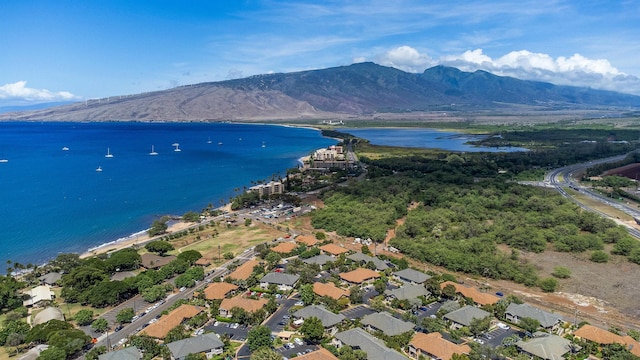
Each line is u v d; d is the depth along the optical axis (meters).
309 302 167.50
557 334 148.88
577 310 169.38
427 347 134.12
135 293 181.50
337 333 142.62
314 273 192.00
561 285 193.00
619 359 130.00
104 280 180.88
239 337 145.38
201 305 166.62
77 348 134.75
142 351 134.12
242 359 132.25
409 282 188.75
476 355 128.25
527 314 155.62
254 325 152.50
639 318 164.38
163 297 175.62
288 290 180.00
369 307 166.88
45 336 140.38
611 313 168.00
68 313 164.25
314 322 142.88
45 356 126.94
